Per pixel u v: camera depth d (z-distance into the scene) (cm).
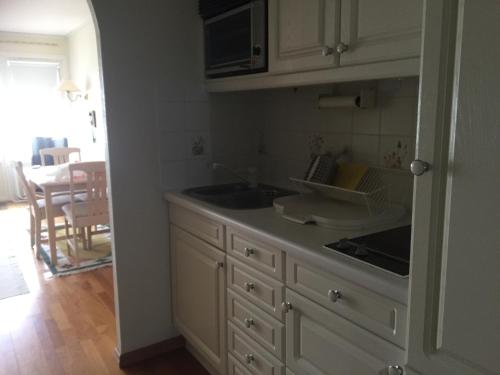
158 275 232
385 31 130
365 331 119
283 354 153
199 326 210
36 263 380
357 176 182
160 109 219
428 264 87
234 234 173
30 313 286
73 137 659
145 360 233
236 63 199
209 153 238
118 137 210
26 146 636
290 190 225
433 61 81
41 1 432
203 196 215
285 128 230
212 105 235
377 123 180
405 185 171
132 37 207
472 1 74
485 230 76
